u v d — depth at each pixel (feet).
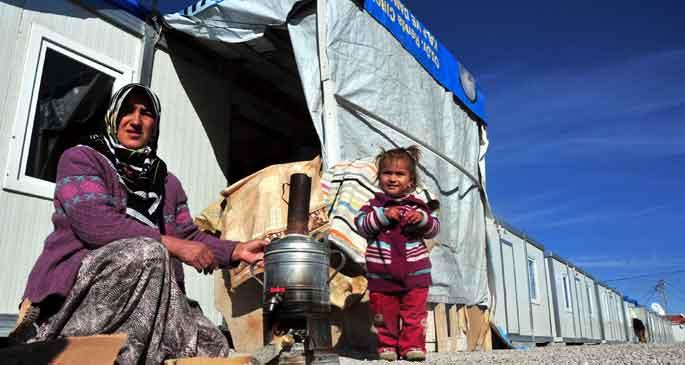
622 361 9.35
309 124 24.61
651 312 111.14
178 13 16.20
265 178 12.97
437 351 17.13
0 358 4.61
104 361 4.60
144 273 5.41
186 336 5.84
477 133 24.38
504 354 14.06
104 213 5.64
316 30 14.52
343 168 13.26
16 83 12.91
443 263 18.70
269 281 6.23
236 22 15.39
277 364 5.91
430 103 19.98
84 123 14.52
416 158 13.75
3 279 12.12
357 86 15.26
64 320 5.29
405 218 11.58
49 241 5.68
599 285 68.90
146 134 6.77
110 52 15.24
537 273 42.09
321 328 6.21
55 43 13.88
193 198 17.35
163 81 16.87
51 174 13.57
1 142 12.47
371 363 9.71
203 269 6.31
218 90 19.04
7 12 12.90
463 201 21.44
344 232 12.17
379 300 11.59
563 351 15.05
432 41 21.08
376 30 16.84
